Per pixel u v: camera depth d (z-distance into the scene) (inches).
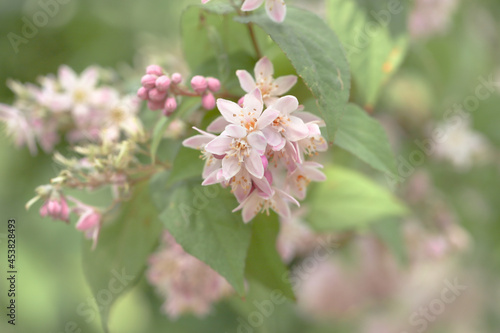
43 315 20.3
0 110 18.8
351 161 19.7
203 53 16.3
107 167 16.2
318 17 15.3
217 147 14.7
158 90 15.3
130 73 20.7
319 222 17.9
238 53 16.0
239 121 14.8
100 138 17.9
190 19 15.8
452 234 20.9
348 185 17.9
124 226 16.5
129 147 16.6
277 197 15.2
